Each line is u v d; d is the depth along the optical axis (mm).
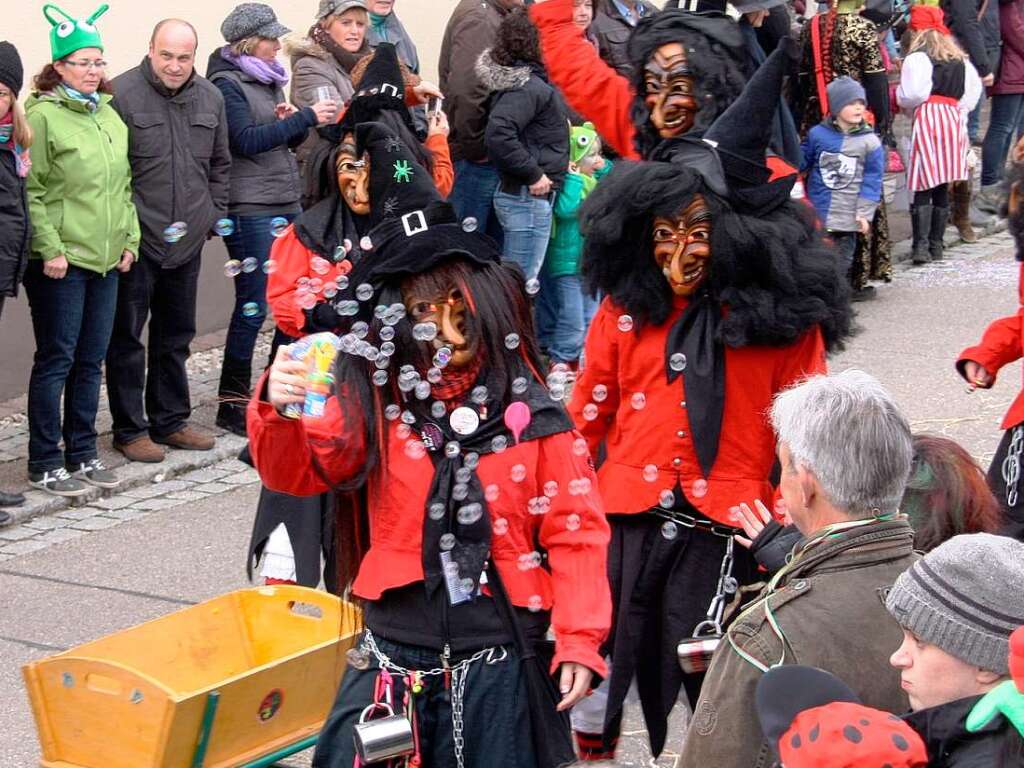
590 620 3951
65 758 4516
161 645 5066
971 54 15672
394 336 3953
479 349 3969
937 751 2691
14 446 9469
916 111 14125
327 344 4008
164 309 9266
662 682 4957
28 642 6863
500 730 3908
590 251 4895
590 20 10023
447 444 3924
